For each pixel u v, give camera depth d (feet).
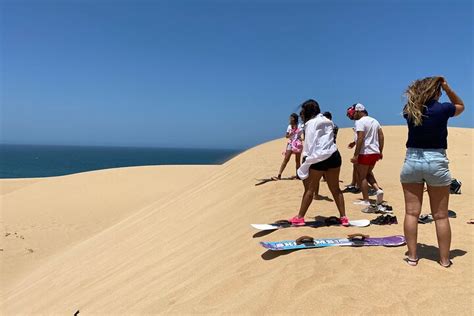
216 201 31.94
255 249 16.01
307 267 13.33
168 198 47.19
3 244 44.32
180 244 22.75
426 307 10.96
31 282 30.94
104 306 16.99
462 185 36.52
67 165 441.27
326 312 10.90
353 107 24.52
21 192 74.54
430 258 14.35
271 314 11.22
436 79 12.94
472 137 77.36
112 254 28.86
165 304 13.79
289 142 31.19
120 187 75.15
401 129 87.51
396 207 23.71
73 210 60.54
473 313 10.64
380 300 11.30
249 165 44.91
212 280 14.40
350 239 15.87
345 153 58.75
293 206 22.39
